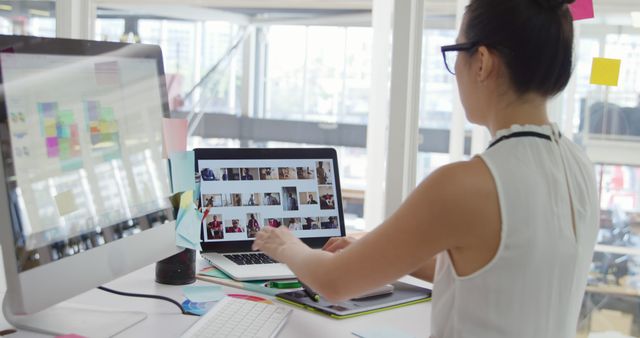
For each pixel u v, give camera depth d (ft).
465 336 2.78
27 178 3.09
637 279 7.47
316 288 3.22
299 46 14.64
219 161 5.14
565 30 2.81
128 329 3.47
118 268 3.69
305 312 3.96
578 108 7.23
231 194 5.13
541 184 2.73
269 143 15.19
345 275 3.05
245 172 5.21
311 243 5.26
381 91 8.27
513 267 2.68
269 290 4.31
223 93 15.12
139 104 4.04
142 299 4.05
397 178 6.33
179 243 4.29
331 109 14.70
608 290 7.54
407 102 6.24
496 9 2.80
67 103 3.42
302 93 14.84
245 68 14.97
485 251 2.71
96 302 3.94
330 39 14.39
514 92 2.84
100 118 3.67
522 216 2.66
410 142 6.39
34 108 3.18
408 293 4.41
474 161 2.77
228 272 4.60
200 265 4.96
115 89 3.82
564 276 2.81
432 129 6.82
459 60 3.01
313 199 5.37
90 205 3.51
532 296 2.72
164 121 4.26
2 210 2.96
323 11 14.20
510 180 2.69
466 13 3.00
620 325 7.55
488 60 2.83
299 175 5.37
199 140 15.28
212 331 3.35
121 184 3.79
